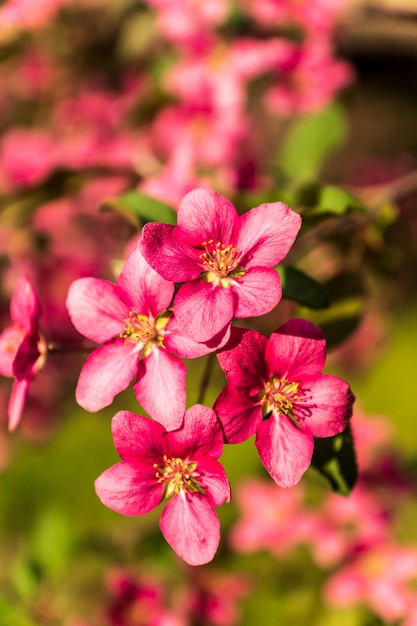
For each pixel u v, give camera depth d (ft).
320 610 1.95
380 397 3.43
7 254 2.13
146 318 1.25
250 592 1.97
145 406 1.21
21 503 3.03
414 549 1.93
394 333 3.52
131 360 1.24
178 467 1.22
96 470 3.10
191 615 1.93
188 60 1.98
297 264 1.56
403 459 2.12
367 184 2.52
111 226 2.23
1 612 1.74
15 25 2.09
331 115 2.01
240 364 1.22
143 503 1.23
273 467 1.22
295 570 2.00
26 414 2.51
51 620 1.90
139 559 1.99
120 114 2.12
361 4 1.91
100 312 1.26
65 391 2.51
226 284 1.22
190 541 1.22
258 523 2.01
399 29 2.17
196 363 1.88
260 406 1.23
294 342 1.23
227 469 2.94
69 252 2.19
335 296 1.54
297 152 2.00
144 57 2.32
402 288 2.74
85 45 2.36
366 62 2.52
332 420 1.23
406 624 1.84
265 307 1.20
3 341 1.36
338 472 1.28
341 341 1.51
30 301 1.32
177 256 1.23
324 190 1.45
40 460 3.13
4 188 1.88
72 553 1.98
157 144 2.01
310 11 1.95
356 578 1.89
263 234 1.23
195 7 1.96
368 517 1.95
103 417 2.64
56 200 1.93
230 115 1.96
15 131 2.41
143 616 1.92
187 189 1.59
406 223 2.03
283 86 2.04
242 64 1.94
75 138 2.07
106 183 1.90
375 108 3.22
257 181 1.72
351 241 1.67
